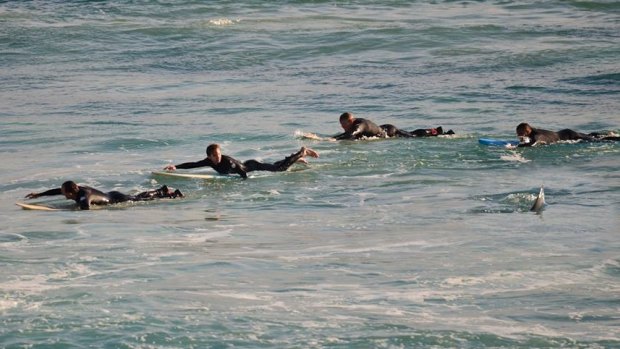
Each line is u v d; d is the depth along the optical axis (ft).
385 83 476.95
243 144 339.16
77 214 246.47
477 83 472.03
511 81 475.72
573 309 162.20
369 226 225.56
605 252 196.34
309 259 195.52
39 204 257.55
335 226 226.79
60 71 526.98
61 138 355.36
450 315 159.94
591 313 160.15
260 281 180.24
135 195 262.88
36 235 221.66
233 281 180.24
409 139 340.18
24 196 270.26
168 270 188.14
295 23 651.66
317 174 288.92
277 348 147.84
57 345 149.07
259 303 167.12
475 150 318.24
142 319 159.22
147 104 430.20
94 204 254.88
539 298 167.84
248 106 421.18
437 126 373.61
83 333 153.48
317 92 455.63
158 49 583.99
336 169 294.87
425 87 463.42
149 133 361.92
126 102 435.94
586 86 458.50
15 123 386.93
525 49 561.43
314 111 407.64
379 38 598.75
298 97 443.32
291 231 222.28
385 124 354.33
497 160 302.45
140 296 170.81
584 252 196.54
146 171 298.97
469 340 149.59
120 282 179.73
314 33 614.34
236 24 646.33
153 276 183.93
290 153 322.14
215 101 435.94
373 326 155.43
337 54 567.18
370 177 283.59
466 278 179.63
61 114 406.62
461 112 401.90
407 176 283.38
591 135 329.93
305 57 559.79
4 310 163.22
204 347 148.46
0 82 495.41
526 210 237.45
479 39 597.93
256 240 213.87
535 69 508.53
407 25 637.30
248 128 369.30
